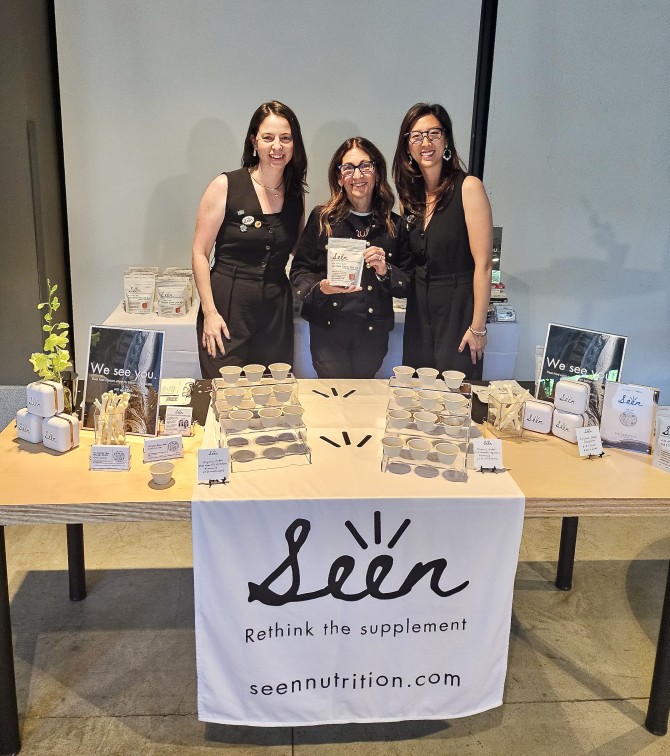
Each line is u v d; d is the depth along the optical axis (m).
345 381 2.88
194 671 2.45
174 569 3.04
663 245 4.31
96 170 4.11
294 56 3.96
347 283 3.23
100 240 4.23
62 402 2.27
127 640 2.60
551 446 2.31
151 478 2.03
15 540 3.21
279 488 1.95
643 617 2.81
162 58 3.94
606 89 4.04
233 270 3.51
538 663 2.54
